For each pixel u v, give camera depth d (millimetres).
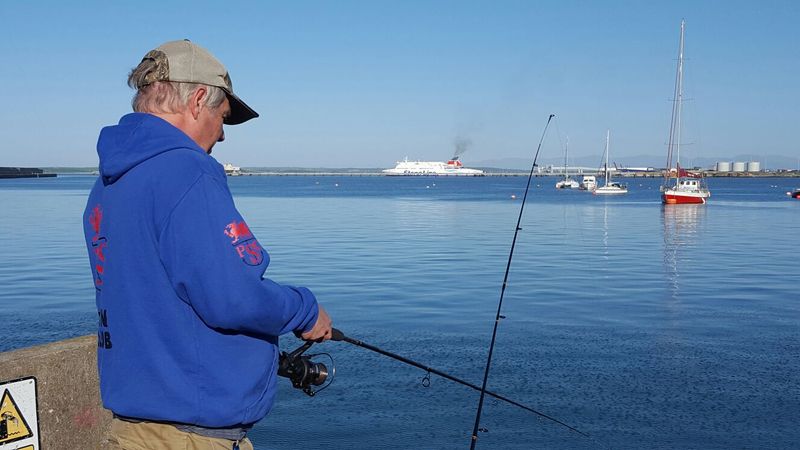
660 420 7203
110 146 1997
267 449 6500
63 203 50750
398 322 11578
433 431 6922
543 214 44531
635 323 11539
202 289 1851
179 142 1980
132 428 2021
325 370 2568
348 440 6711
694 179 56969
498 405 7598
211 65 2127
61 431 2834
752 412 7406
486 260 20188
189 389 1933
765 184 139625
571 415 7312
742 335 10727
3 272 17016
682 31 54125
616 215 43625
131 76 2113
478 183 154500
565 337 10562
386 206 53844
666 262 19984
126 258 1931
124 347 1955
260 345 2033
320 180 189875
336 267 18469
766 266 19109
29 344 9797
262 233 29625
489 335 10641
